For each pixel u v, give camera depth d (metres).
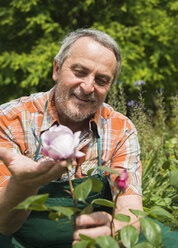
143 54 6.06
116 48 1.42
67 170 0.91
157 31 6.49
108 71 1.39
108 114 1.62
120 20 6.67
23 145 1.44
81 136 1.49
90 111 1.42
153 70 6.44
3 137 1.43
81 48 1.38
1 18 6.71
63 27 6.87
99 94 1.41
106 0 6.78
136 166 1.51
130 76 6.03
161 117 3.23
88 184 0.84
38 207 0.83
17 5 6.24
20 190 1.02
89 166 1.48
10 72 6.28
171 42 6.64
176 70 6.89
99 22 6.43
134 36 6.34
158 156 2.74
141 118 2.89
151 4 7.09
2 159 1.02
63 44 1.47
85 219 0.94
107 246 0.78
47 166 0.95
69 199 1.40
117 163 1.50
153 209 1.04
